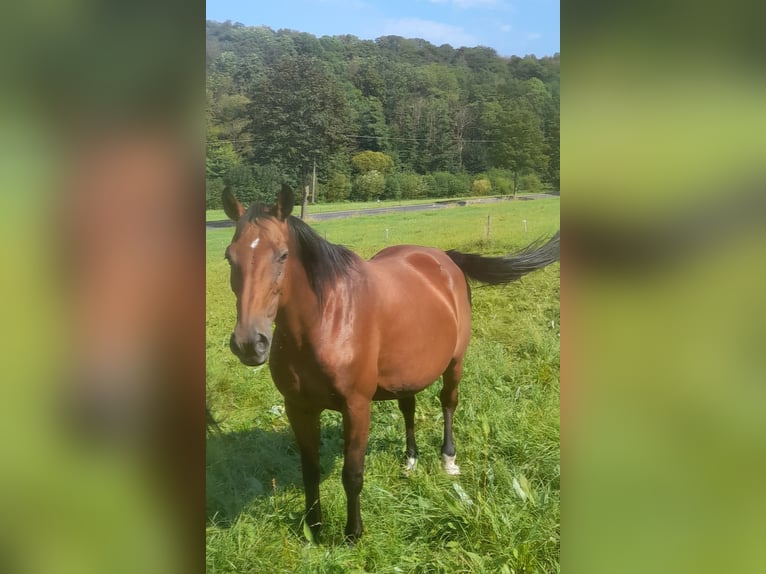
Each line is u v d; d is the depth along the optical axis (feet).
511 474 10.04
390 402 13.50
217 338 18.75
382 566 8.28
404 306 9.18
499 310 21.66
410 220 59.31
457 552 8.30
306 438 8.86
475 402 12.91
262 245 7.09
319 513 9.04
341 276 8.30
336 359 8.06
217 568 7.88
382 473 10.62
